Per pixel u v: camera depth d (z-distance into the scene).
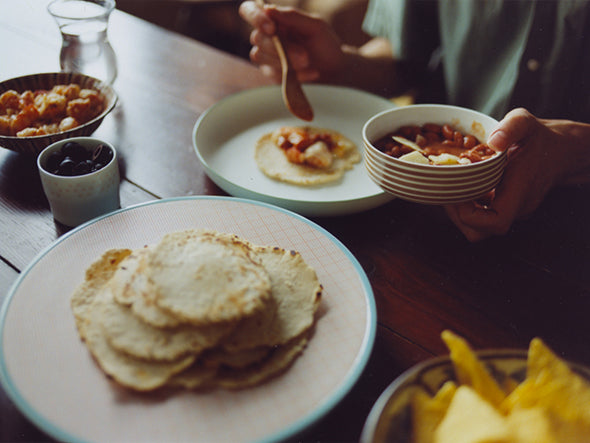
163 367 0.43
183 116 0.82
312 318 0.47
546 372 0.37
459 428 0.35
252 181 0.69
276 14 0.85
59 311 0.47
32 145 0.65
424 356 0.49
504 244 0.60
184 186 0.68
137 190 0.67
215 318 0.43
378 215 0.64
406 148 0.60
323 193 0.68
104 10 0.85
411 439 0.35
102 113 0.73
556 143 0.64
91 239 0.54
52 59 0.95
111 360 0.43
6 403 0.45
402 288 0.55
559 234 0.61
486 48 0.94
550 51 0.88
